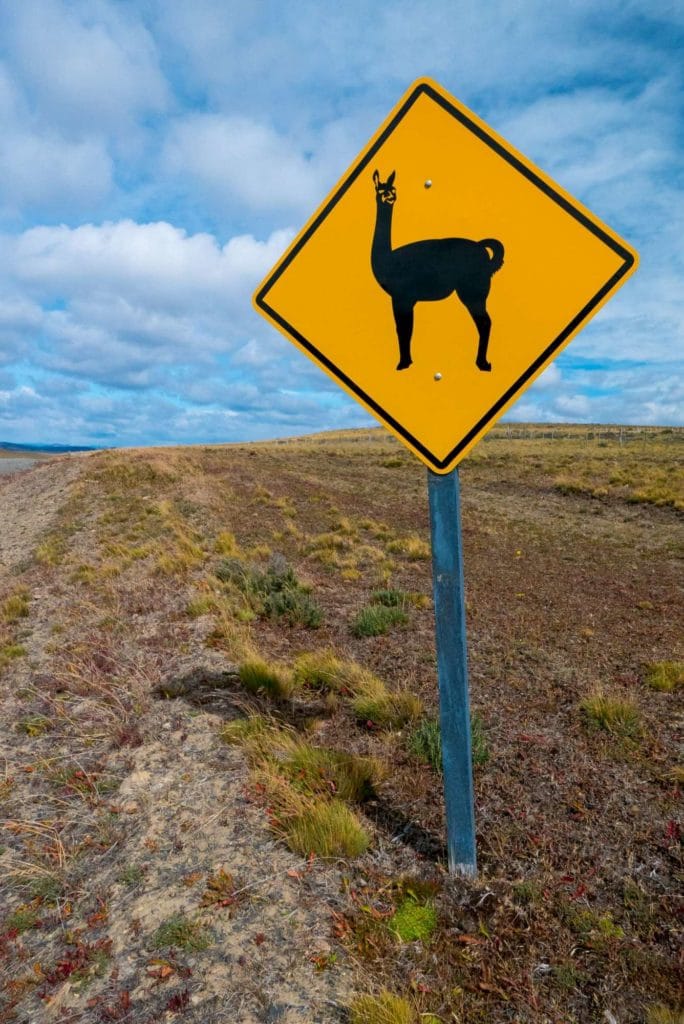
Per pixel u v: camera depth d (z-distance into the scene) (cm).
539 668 580
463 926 249
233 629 631
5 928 263
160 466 2445
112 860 299
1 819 345
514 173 216
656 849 305
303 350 237
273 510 1669
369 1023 199
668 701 498
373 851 296
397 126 221
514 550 1230
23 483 2872
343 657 598
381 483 2384
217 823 316
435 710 477
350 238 229
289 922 248
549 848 305
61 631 703
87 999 221
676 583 968
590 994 220
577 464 2644
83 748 418
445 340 227
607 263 214
